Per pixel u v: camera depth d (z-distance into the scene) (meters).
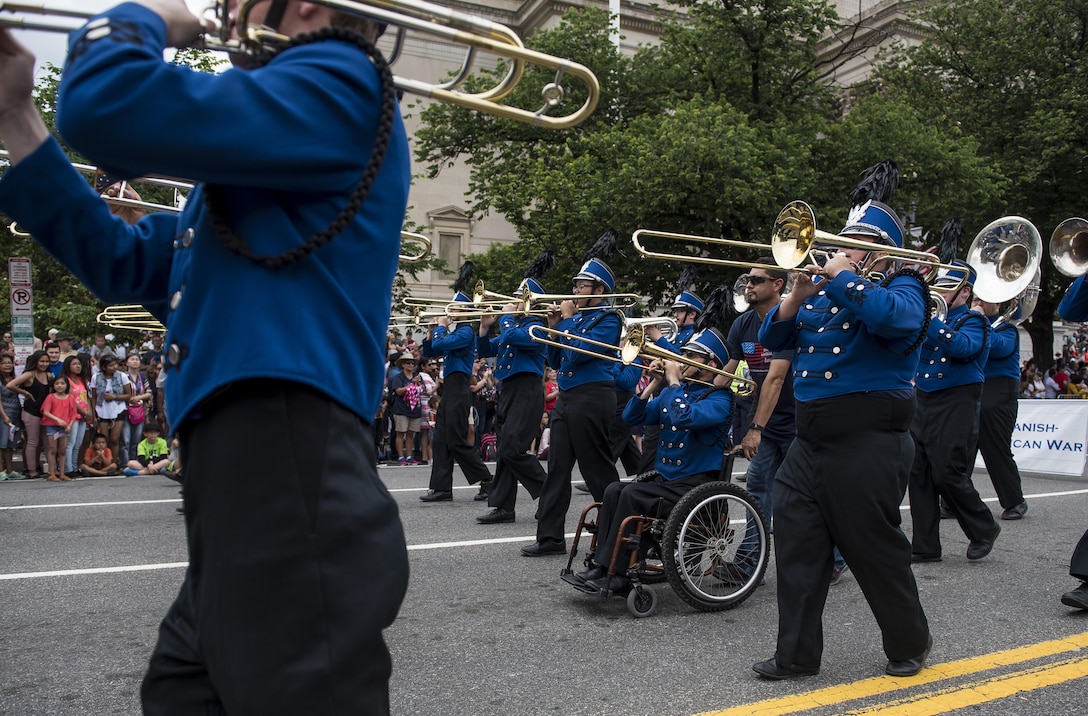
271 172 1.29
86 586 5.33
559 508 6.33
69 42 1.28
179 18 1.39
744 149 15.66
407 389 13.12
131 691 3.64
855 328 3.72
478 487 10.19
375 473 1.47
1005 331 7.70
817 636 3.79
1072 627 4.54
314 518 1.33
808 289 3.88
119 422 11.71
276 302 1.35
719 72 19.64
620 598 5.16
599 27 20.20
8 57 1.38
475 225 35.06
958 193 17.64
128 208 2.45
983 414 7.73
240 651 1.30
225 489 1.33
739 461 13.07
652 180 15.81
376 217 1.45
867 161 17.39
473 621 4.66
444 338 8.80
